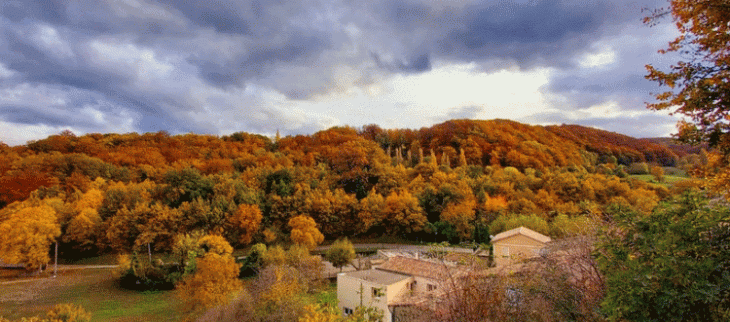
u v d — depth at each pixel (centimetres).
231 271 3962
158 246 6619
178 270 5241
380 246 7606
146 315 4041
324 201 7894
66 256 6675
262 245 5659
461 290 1165
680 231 750
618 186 8669
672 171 13725
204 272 3784
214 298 3603
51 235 5750
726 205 820
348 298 3231
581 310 1082
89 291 4897
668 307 730
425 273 3181
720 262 721
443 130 17350
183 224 6844
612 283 812
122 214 6775
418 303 1597
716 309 737
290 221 6906
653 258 770
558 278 1172
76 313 2889
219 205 7319
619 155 16788
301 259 4875
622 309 782
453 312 1134
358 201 8662
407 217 7912
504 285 1195
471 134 16075
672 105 903
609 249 865
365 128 19688
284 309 2419
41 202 6994
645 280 745
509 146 14675
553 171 11944
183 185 7906
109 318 3941
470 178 10344
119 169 9781
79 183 8412
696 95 859
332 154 12550
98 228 6731
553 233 5347
